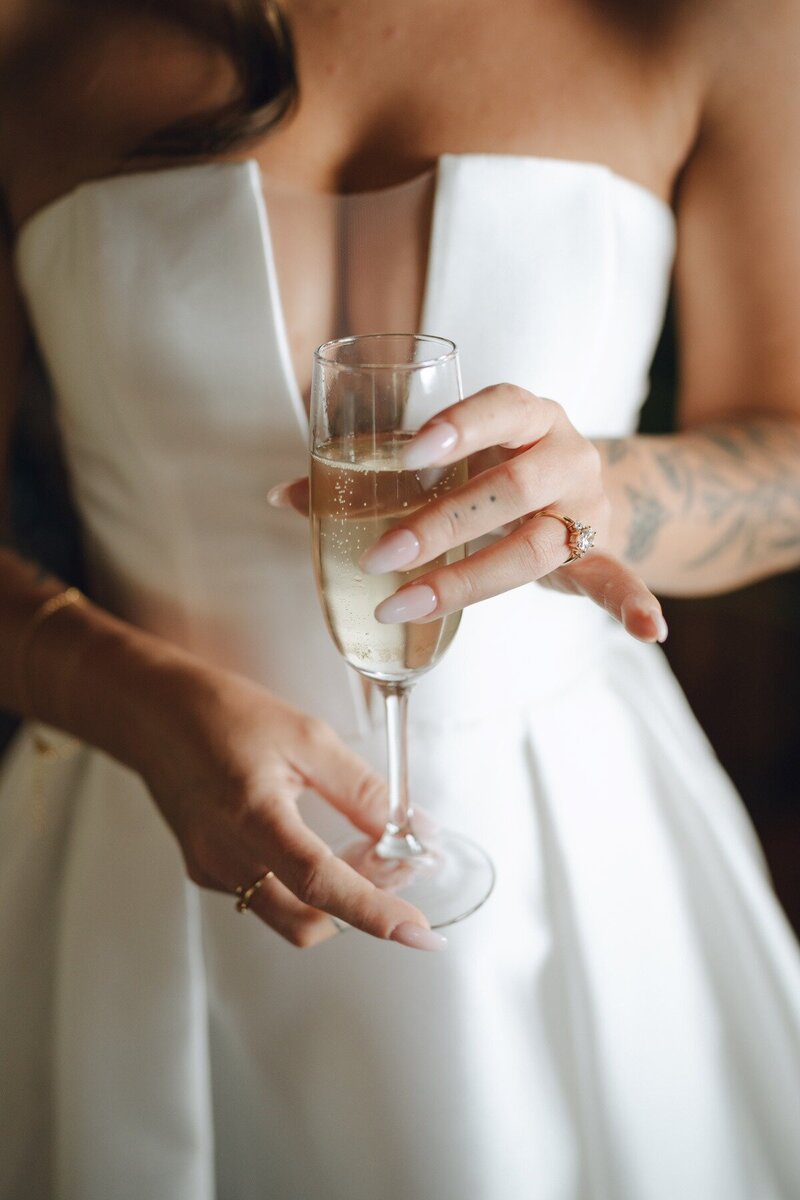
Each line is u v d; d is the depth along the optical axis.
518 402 0.62
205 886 0.84
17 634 0.98
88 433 1.01
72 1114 0.88
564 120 0.94
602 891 0.95
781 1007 0.98
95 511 1.06
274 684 1.02
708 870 1.04
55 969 1.00
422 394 0.65
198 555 1.00
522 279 0.92
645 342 1.04
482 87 0.93
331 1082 0.88
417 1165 0.83
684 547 0.98
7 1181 0.92
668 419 2.06
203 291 0.91
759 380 1.04
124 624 0.99
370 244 0.95
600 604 0.64
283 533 0.96
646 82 0.95
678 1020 0.94
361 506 0.65
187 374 0.93
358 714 1.01
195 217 0.91
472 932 0.89
